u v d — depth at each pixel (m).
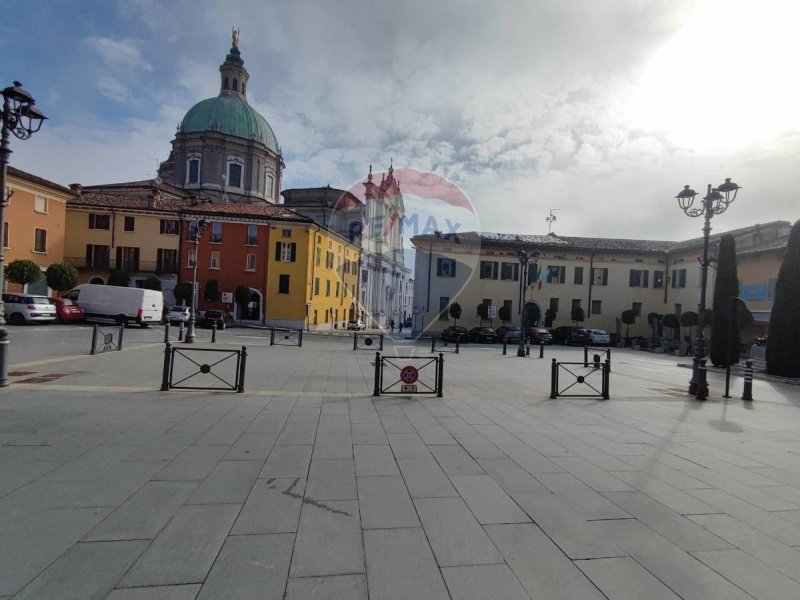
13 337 17.61
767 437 6.72
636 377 14.59
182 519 3.48
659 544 3.38
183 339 20.09
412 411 7.60
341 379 11.09
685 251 34.16
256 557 2.98
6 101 7.88
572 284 36.25
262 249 38.12
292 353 17.48
